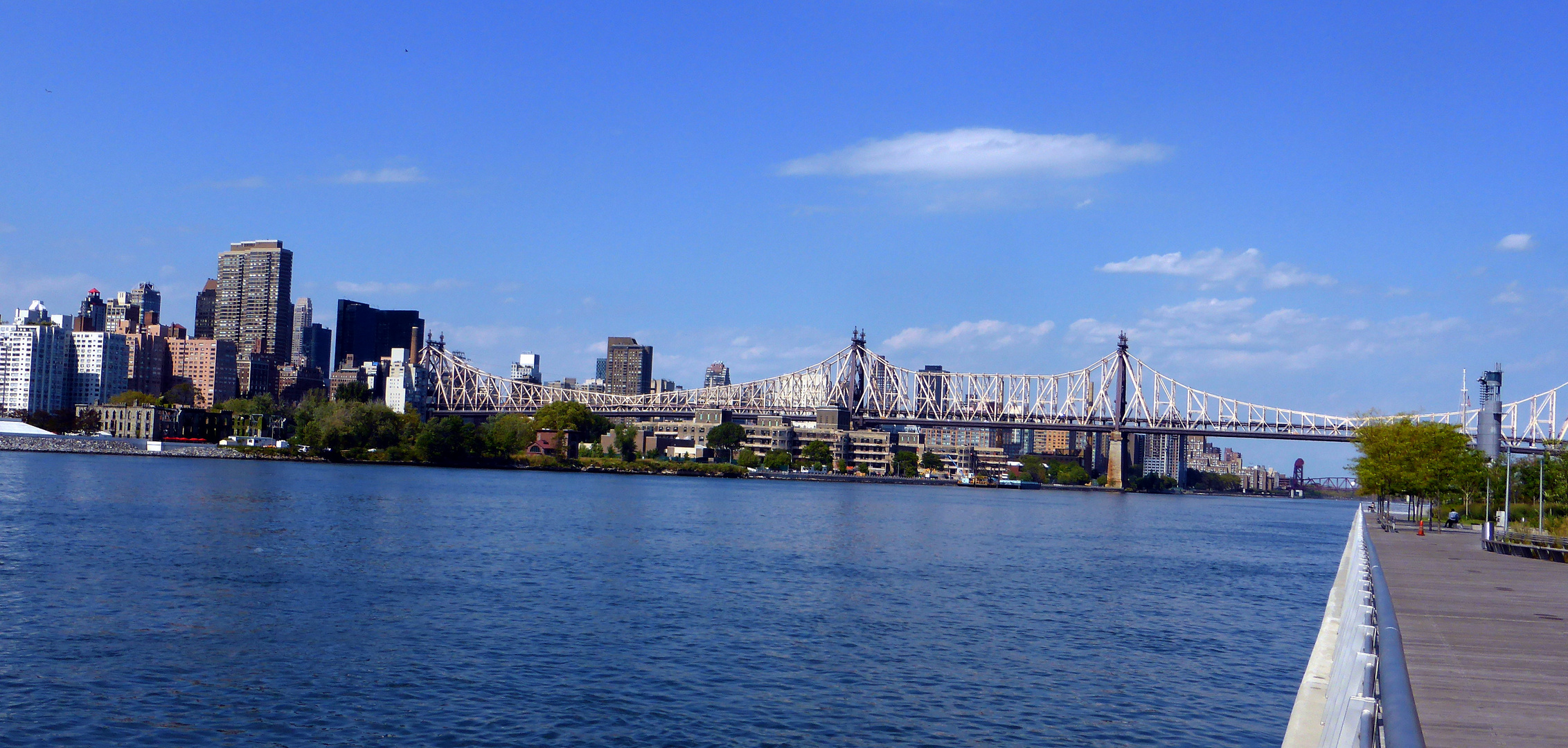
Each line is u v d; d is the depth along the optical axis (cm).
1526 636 3925
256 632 6266
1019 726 4797
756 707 4978
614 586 8512
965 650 6350
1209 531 19725
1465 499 17662
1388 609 2512
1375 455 15462
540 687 5216
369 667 5516
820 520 17562
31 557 9019
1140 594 9169
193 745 4319
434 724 4616
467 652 5903
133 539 10550
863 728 4712
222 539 10819
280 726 4566
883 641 6544
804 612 7538
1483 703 2786
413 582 8362
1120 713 5022
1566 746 2361
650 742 4447
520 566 9588
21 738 4312
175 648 5809
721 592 8394
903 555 11975
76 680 5119
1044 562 11856
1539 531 13162
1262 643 6850
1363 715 1628
